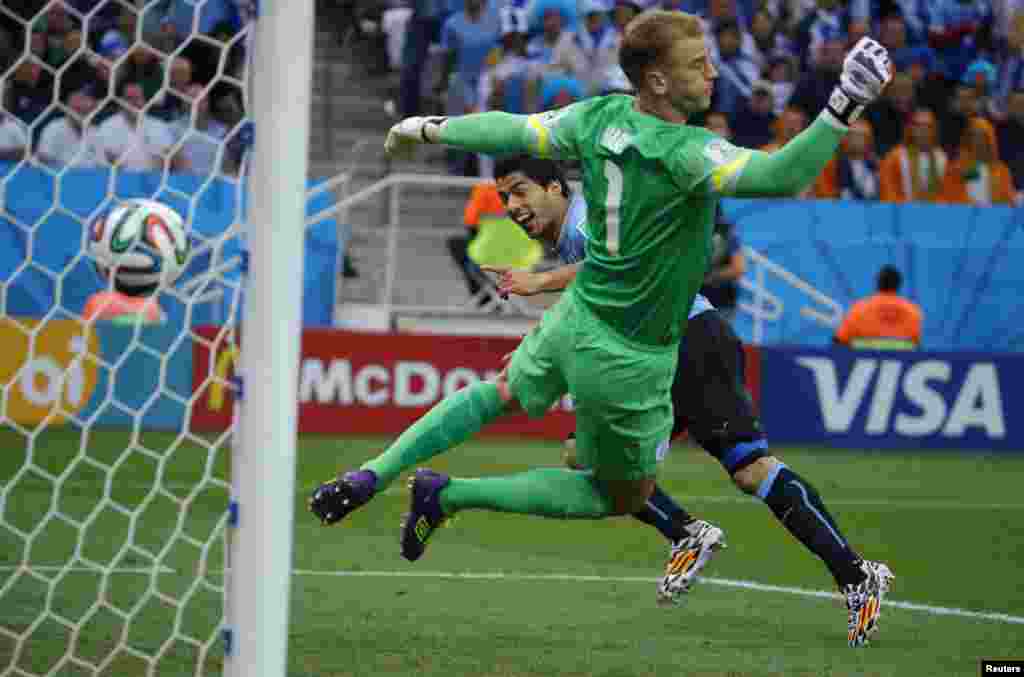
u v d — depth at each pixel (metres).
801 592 24.73
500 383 17.52
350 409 48.69
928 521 35.19
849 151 59.94
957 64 67.88
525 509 17.64
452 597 23.36
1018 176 62.88
